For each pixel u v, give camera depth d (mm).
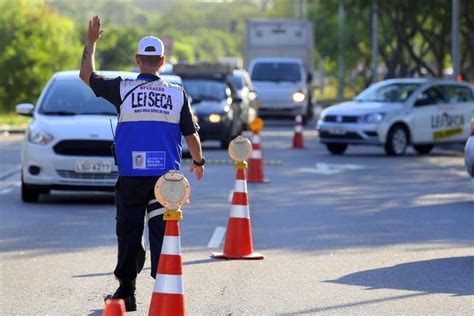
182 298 14641
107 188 30094
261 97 79500
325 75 194000
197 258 21594
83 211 28969
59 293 18203
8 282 19141
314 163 46031
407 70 107000
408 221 27469
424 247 23203
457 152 54656
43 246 23031
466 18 74062
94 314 16656
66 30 89438
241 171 21750
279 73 80750
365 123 50250
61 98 31953
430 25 91250
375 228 26094
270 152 52750
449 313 16656
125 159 16000
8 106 82750
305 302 17422
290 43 86938
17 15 84000
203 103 52750
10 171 41312
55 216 27859
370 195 33562
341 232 25375
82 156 29922
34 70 82625
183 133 16281
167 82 16219
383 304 17312
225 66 60656
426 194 34000
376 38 98812
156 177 15961
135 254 16391
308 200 32000
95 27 16234
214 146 56719
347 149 55812
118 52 123750
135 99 16016
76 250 22547
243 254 21562
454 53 64312
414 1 80000
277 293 18156
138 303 17328
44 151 30000
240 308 16969
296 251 22562
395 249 22906
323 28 130500
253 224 26688
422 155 51906
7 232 24984
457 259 21672
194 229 25641
